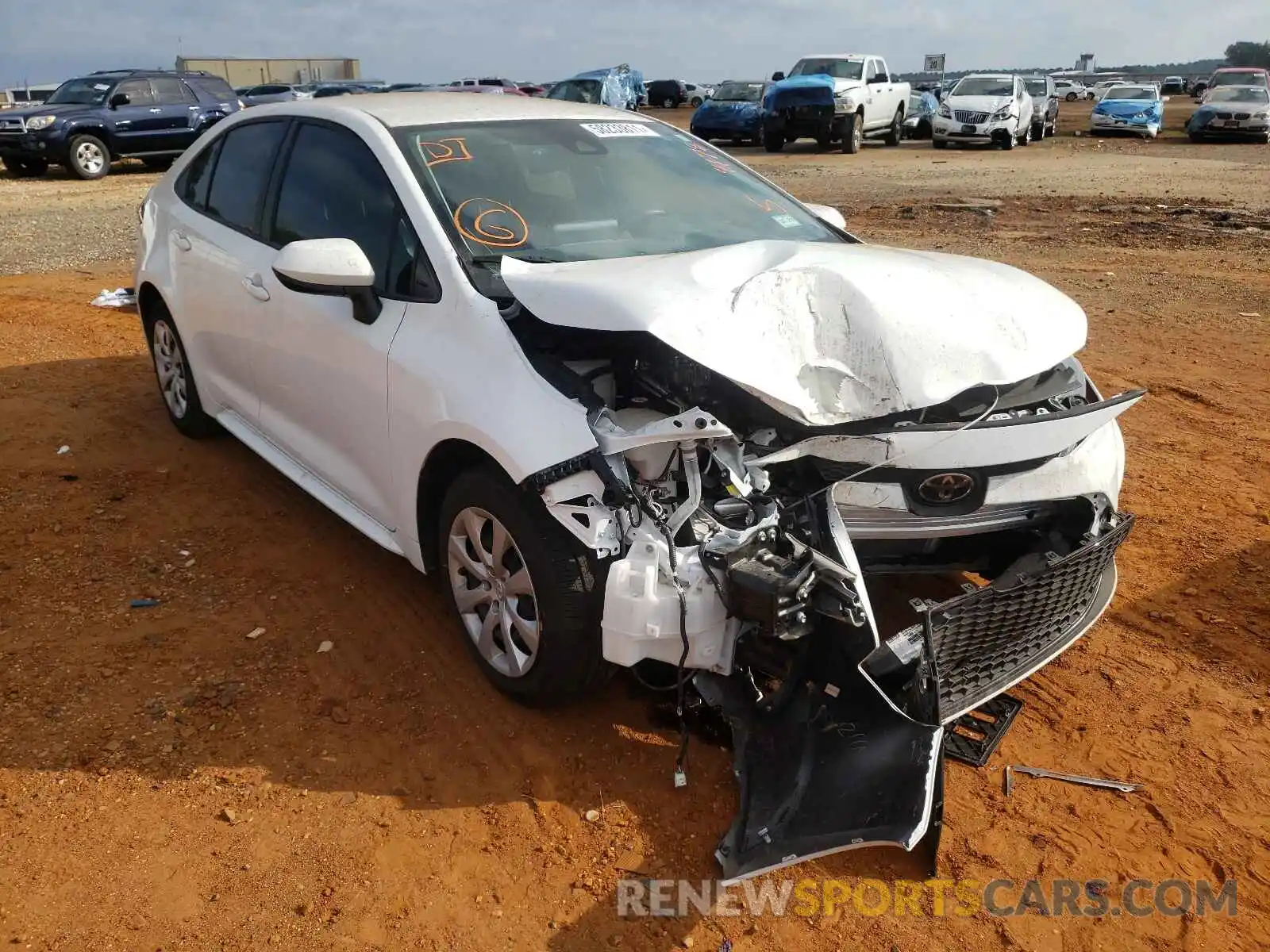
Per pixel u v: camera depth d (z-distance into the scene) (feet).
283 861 8.84
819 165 65.77
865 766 8.43
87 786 9.61
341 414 12.30
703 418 8.65
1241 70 94.53
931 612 8.70
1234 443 18.22
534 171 12.66
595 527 8.88
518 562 10.21
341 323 11.98
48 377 21.63
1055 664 11.73
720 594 8.61
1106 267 32.86
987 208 44.39
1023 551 10.78
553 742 10.29
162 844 8.99
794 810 8.52
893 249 12.25
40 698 10.84
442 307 10.80
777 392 8.86
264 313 13.62
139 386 21.25
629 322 9.02
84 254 36.58
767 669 9.24
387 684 11.19
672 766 9.96
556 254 11.50
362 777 9.81
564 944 8.11
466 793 9.62
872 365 9.30
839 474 9.34
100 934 8.10
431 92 14.97
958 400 9.89
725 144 86.53
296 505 15.64
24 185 58.95
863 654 8.56
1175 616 12.71
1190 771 10.05
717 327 9.07
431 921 8.28
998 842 9.18
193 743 10.21
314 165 13.50
